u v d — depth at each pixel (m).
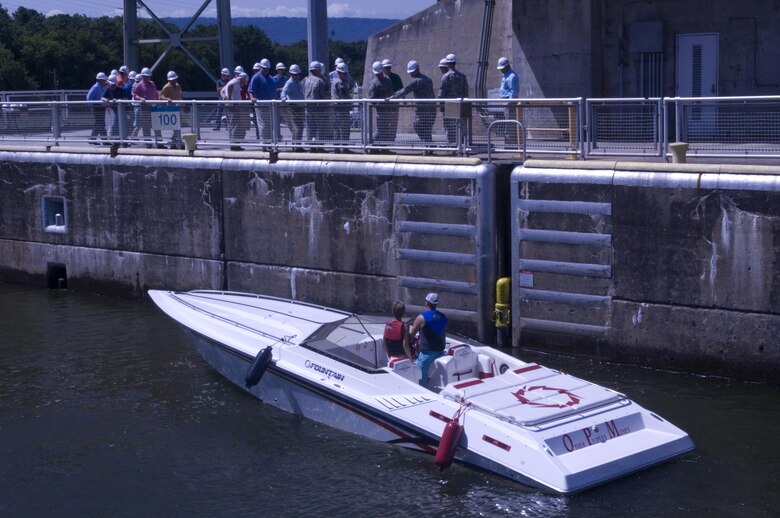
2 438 10.33
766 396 11.12
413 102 14.01
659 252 12.05
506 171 13.41
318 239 14.75
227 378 11.84
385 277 14.19
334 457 9.58
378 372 10.03
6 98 22.34
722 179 11.52
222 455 9.77
